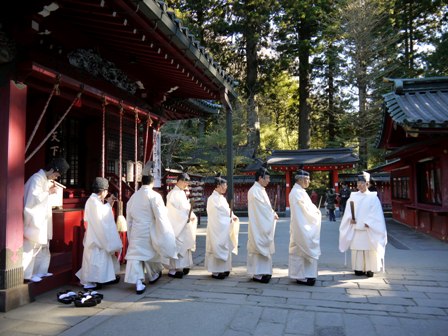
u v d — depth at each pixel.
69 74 5.48
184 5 25.34
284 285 5.35
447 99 9.42
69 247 5.98
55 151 6.79
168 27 4.76
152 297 4.72
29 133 6.27
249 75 28.25
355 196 5.97
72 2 4.24
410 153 11.26
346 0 24.84
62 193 6.53
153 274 5.43
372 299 4.63
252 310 4.21
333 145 29.02
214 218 5.67
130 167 7.88
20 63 4.27
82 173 7.78
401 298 4.66
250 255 5.54
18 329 3.62
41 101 6.36
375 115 25.20
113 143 8.23
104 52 6.27
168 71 6.97
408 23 27.56
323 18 26.81
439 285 5.27
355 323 3.80
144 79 7.64
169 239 5.02
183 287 5.24
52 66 5.07
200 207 13.89
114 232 5.04
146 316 4.00
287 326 3.72
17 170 4.28
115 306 4.34
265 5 24.77
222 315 4.05
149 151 8.61
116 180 7.93
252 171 22.02
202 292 4.97
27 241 4.47
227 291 5.02
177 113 10.77
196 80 7.09
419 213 11.67
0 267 4.13
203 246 9.23
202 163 25.06
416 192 11.92
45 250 4.95
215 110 11.10
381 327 3.69
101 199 5.11
